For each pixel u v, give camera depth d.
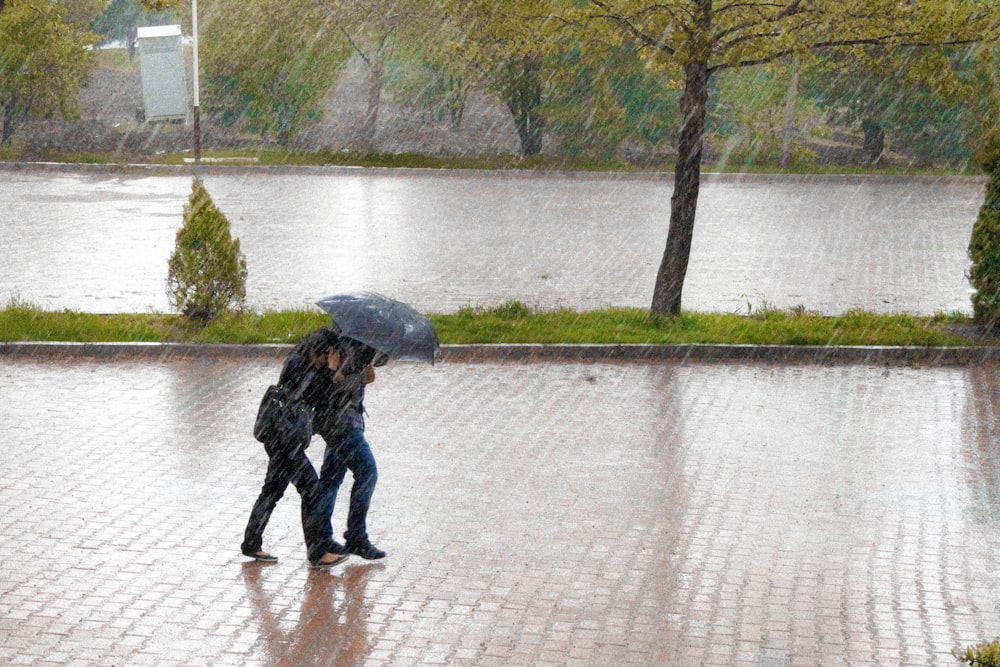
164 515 9.12
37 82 40.91
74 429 11.23
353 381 8.08
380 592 7.86
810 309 18.06
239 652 6.98
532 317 16.03
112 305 16.98
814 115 45.78
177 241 14.88
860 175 37.88
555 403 12.53
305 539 8.23
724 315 16.45
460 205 29.28
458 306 17.59
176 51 40.88
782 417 12.23
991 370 14.40
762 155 42.31
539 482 10.11
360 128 45.34
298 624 7.37
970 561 8.64
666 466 10.60
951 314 17.02
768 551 8.73
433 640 7.19
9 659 6.81
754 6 15.18
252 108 41.84
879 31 14.95
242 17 41.03
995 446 11.43
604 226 26.09
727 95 42.03
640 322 15.84
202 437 11.07
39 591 7.73
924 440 11.57
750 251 23.33
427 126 46.34
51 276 18.94
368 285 18.92
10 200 28.05
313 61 41.50
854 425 12.02
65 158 36.62
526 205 29.59
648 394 12.99
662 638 7.29
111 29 60.00
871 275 21.08
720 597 7.91
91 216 25.53
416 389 12.92
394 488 9.88
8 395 12.33
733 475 10.41
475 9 15.73
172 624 7.32
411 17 41.06
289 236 23.58
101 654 6.91
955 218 28.91
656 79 39.97
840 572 8.38
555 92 39.84
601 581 8.12
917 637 7.39
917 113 41.06
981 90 39.03
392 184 33.94
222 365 13.73
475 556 8.50
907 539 9.04
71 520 8.98
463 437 11.29
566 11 15.38
